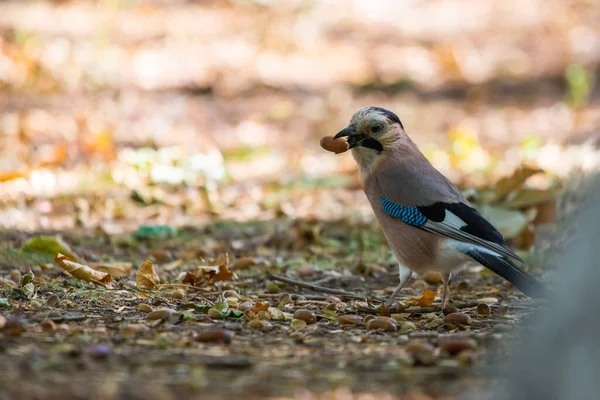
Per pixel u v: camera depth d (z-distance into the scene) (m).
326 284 10.15
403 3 29.45
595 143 15.55
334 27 26.95
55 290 8.88
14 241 11.19
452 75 23.16
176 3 28.00
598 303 5.40
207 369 6.26
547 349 5.56
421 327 8.00
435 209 8.87
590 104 20.95
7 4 26.98
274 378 6.11
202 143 17.41
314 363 6.52
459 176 15.61
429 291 9.11
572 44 25.98
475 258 8.65
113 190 14.23
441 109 20.62
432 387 5.98
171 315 7.82
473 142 16.86
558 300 5.64
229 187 15.05
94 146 16.12
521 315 8.60
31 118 17.80
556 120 19.66
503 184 12.45
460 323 7.95
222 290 9.44
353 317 7.97
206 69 22.48
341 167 16.42
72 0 27.48
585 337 5.40
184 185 14.80
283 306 8.69
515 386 5.68
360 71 23.17
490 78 23.05
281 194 14.73
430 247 8.88
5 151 15.72
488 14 28.83
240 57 23.56
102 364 6.28
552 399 5.48
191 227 12.67
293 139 18.22
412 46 25.52
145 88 20.81
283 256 11.39
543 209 12.03
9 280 9.16
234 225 12.86
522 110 20.53
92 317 7.85
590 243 5.57
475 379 6.14
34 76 20.70
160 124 18.38
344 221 13.02
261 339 7.29
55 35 23.67
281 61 23.58
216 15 26.95
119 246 11.55
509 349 6.90
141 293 8.98
